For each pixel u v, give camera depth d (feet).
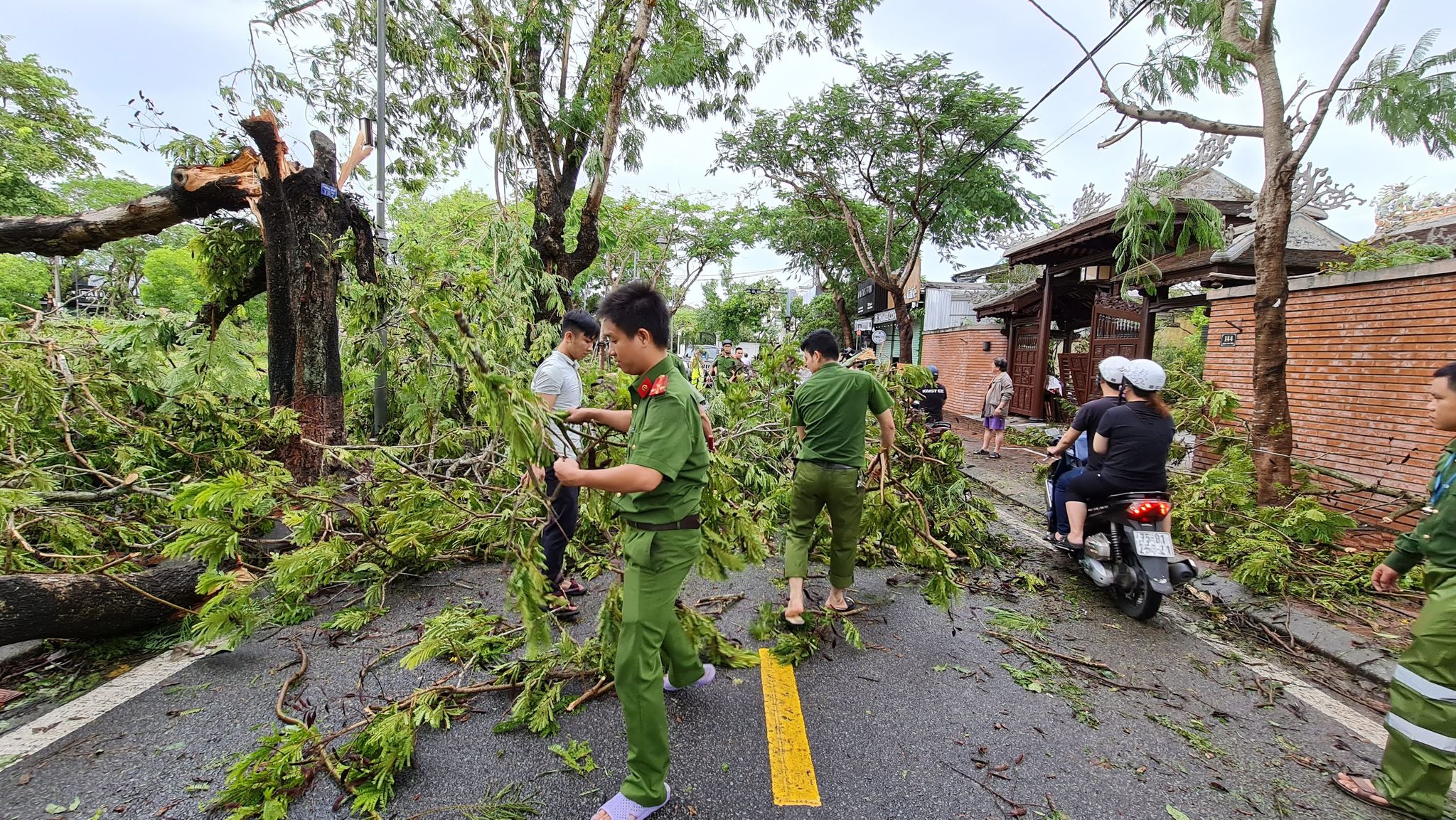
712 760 8.28
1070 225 37.06
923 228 46.96
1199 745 8.97
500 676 9.75
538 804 7.36
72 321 16.84
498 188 25.77
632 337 7.36
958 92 41.50
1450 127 15.61
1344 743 9.08
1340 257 28.78
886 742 8.79
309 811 7.16
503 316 19.58
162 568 11.17
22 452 13.16
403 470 14.03
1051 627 12.95
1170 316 52.24
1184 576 12.66
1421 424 16.70
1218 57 18.80
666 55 28.35
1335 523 15.66
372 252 19.08
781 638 11.53
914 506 13.30
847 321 67.97
